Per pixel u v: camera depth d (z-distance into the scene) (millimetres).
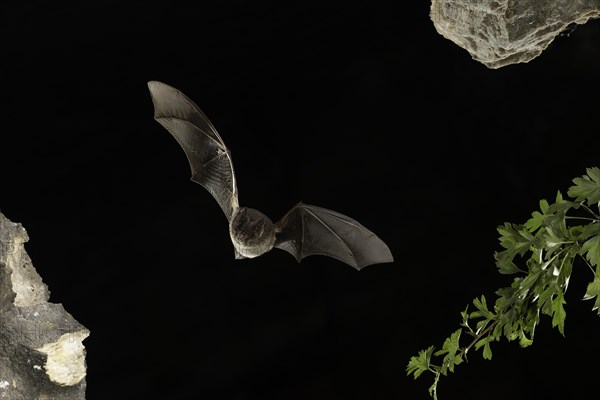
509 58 4582
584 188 2766
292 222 4945
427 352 3168
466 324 3115
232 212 4551
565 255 2783
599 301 2656
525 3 4129
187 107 4926
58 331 4645
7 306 4672
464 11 4391
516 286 2996
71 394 4664
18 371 4574
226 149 4746
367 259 5023
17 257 4875
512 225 2895
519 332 2975
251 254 4309
